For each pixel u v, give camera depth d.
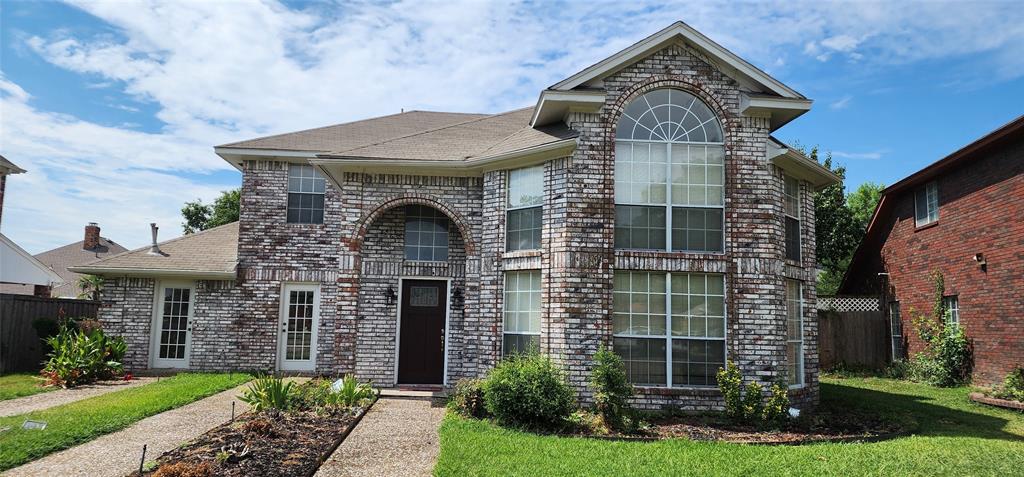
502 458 7.49
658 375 10.91
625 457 7.64
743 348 10.88
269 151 16.02
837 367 18.92
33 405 10.79
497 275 12.20
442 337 13.58
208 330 15.82
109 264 15.77
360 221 13.19
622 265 10.95
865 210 35.62
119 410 9.91
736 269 11.04
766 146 11.35
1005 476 7.09
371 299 13.45
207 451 7.27
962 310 15.46
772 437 9.23
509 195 12.36
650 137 11.38
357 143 16.77
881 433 9.54
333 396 10.58
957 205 15.70
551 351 10.92
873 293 20.28
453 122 18.84
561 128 11.95
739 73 11.37
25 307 15.81
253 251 16.03
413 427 9.44
